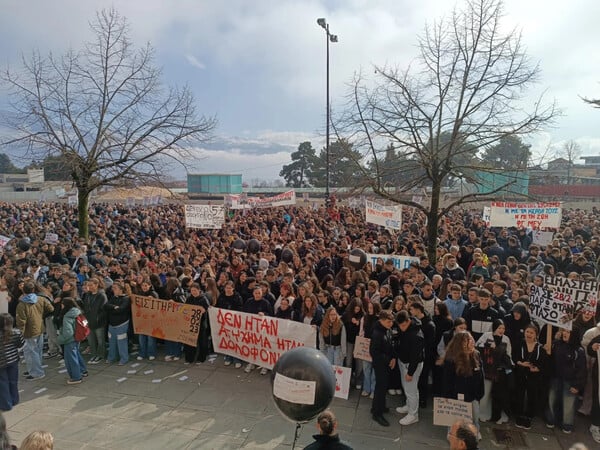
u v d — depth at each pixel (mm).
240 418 5953
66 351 7066
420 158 10758
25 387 7035
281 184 89062
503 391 5730
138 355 8320
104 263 11781
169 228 20094
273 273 8734
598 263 11055
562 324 5480
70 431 5691
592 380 5527
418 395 5996
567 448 5234
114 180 13047
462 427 3330
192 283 8023
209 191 62125
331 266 11000
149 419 5961
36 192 53219
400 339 5812
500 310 6336
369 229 19172
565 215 24953
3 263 12406
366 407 6219
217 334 7758
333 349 6617
